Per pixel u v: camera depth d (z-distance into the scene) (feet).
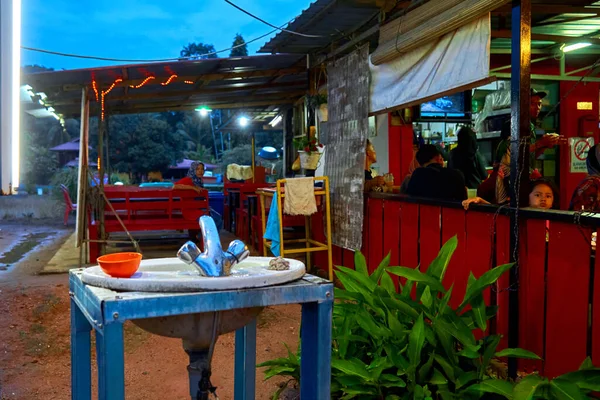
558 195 12.86
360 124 19.43
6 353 13.84
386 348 9.38
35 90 24.90
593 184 12.62
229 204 36.60
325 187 20.44
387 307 10.18
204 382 6.95
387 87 17.95
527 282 10.85
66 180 54.65
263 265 7.68
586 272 9.53
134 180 110.83
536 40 21.77
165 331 6.73
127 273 6.49
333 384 9.63
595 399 8.30
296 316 17.12
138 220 26.40
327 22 21.27
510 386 8.33
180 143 124.26
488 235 12.01
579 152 24.64
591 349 9.43
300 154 23.31
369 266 18.69
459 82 14.11
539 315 10.56
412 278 10.00
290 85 33.91
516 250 10.98
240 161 105.81
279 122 48.83
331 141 22.11
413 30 15.64
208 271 6.55
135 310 5.76
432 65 15.38
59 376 12.75
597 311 9.28
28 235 36.73
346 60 20.72
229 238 33.22
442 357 9.30
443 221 13.85
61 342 14.79
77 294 7.17
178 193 26.76
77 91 28.19
